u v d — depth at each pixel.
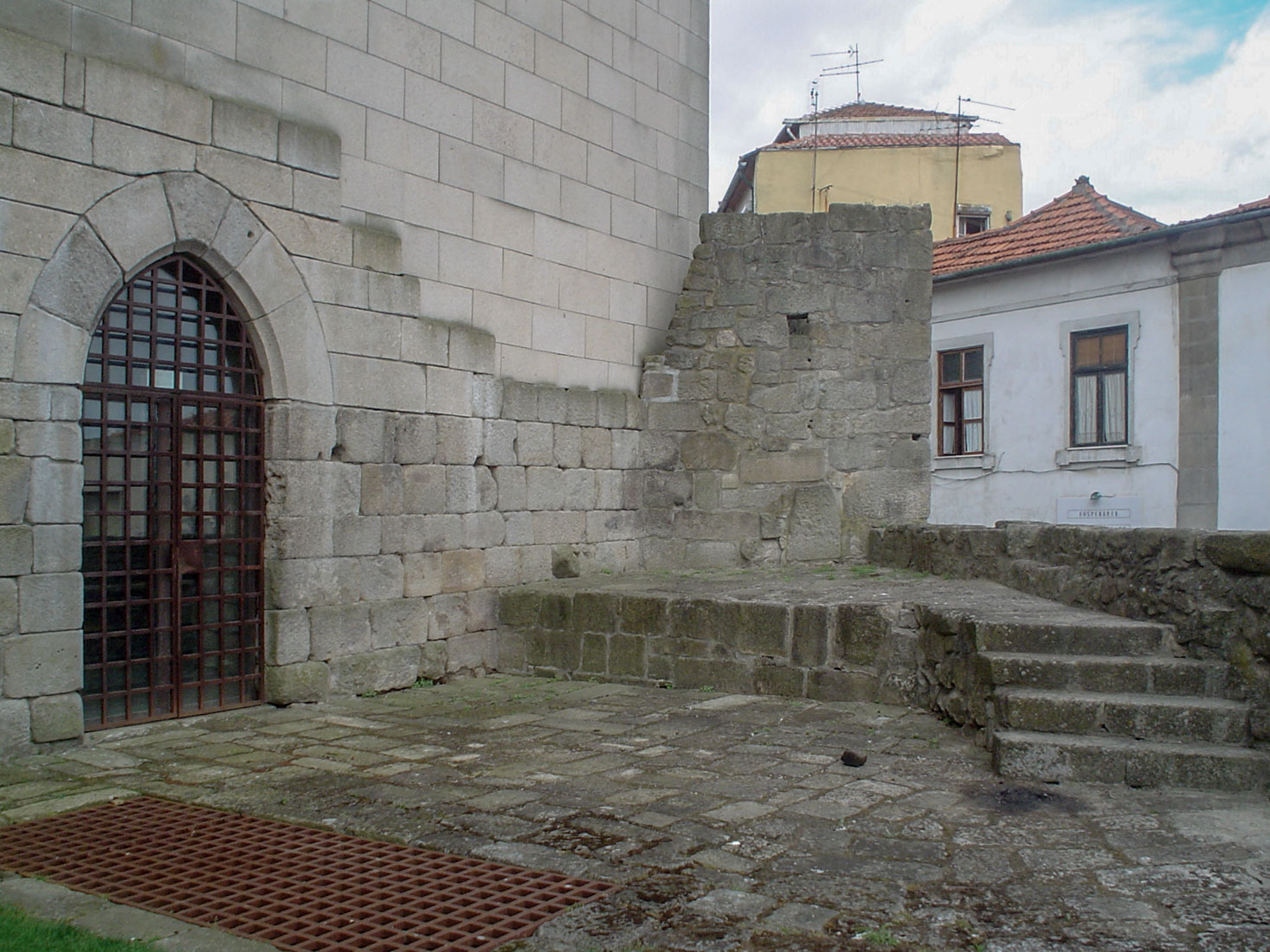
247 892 3.95
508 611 9.15
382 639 8.20
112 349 6.80
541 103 9.84
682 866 4.13
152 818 4.93
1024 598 7.62
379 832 4.61
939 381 21.03
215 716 7.21
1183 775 5.18
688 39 11.71
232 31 7.34
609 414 10.52
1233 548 5.61
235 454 7.50
